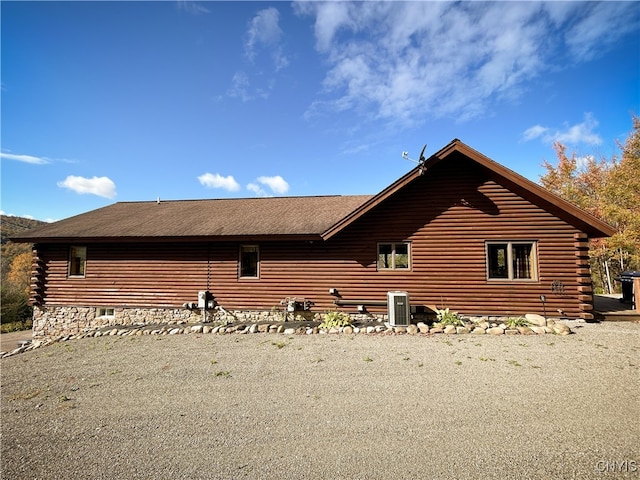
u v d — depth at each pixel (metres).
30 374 6.47
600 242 18.78
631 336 7.41
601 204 17.52
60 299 12.28
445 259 9.84
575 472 2.95
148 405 4.72
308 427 3.92
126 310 11.84
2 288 24.08
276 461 3.28
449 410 4.19
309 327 9.22
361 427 3.87
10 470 3.34
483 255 9.61
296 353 6.88
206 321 11.12
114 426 4.16
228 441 3.69
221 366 6.27
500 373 5.36
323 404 4.50
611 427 3.67
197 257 11.59
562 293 9.12
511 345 6.91
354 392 4.84
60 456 3.55
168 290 11.66
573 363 5.74
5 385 5.86
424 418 4.02
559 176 21.27
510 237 9.47
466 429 3.73
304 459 3.30
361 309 10.26
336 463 3.21
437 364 5.87
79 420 4.38
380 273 10.27
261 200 15.25
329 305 10.55
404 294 8.68
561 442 3.41
